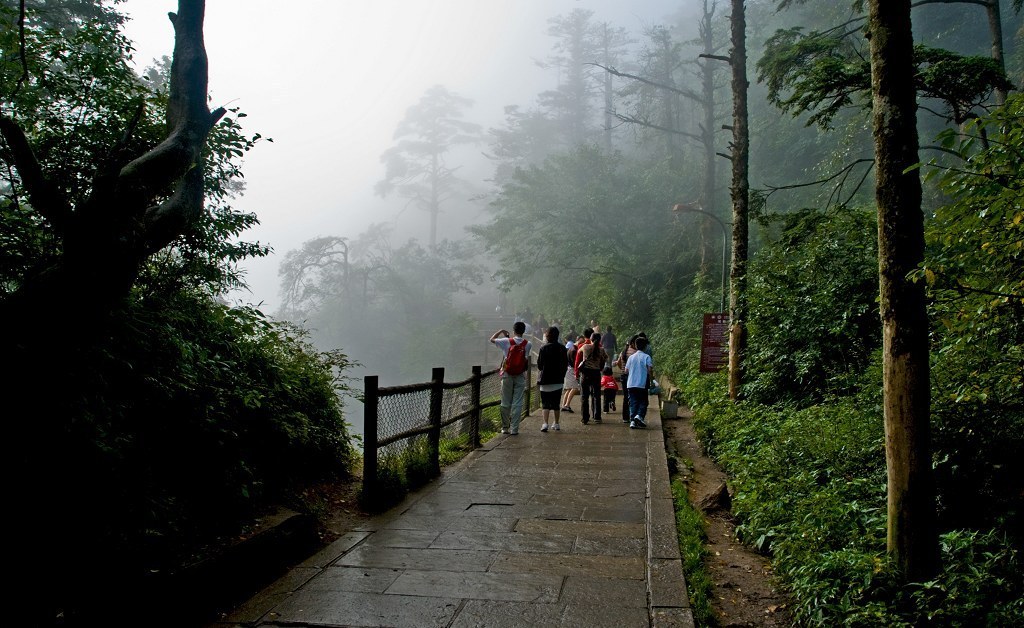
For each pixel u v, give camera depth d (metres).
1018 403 4.93
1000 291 4.09
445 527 5.64
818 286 9.38
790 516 5.27
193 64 4.51
